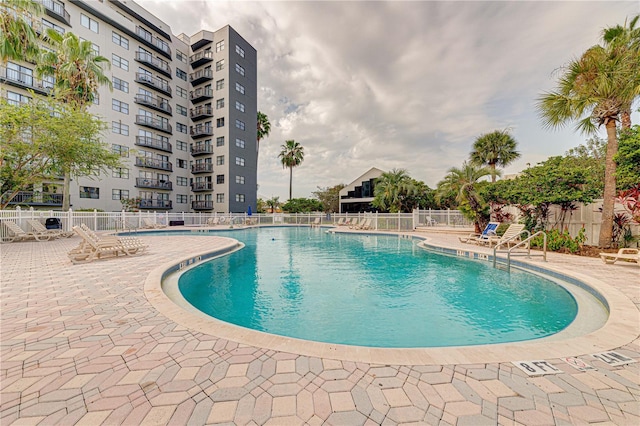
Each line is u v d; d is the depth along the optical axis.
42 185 20.00
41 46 20.16
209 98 31.22
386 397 1.81
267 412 1.68
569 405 1.72
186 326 3.01
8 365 2.22
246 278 6.68
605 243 7.80
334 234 18.53
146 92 28.22
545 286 5.80
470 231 16.08
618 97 7.27
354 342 3.42
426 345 3.32
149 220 20.77
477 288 5.75
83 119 14.05
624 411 1.66
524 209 10.09
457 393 1.85
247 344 2.58
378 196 24.97
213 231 20.50
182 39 32.94
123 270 5.86
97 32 24.25
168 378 2.04
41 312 3.44
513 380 2.00
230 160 30.08
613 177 7.62
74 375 2.08
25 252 8.55
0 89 15.77
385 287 5.86
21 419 1.61
